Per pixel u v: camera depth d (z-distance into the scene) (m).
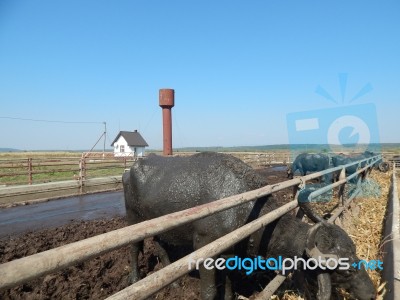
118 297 1.72
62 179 17.78
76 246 1.50
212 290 4.15
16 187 13.44
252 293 4.74
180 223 2.24
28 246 7.40
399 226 6.03
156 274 2.04
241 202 3.09
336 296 3.89
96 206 12.73
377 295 3.88
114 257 6.25
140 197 5.43
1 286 1.19
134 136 46.44
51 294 4.90
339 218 6.93
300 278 4.01
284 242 3.91
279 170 27.78
